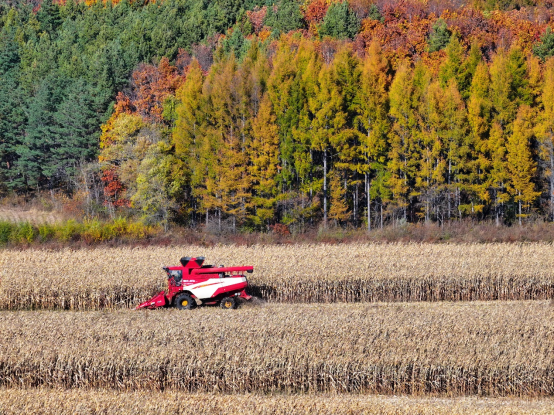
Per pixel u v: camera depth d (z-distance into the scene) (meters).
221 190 66.25
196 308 33.62
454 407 22.02
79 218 72.81
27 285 36.38
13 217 73.69
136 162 67.50
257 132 65.88
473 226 63.41
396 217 69.00
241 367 24.67
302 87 70.25
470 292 38.69
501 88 69.56
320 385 24.80
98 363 24.81
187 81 77.56
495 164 65.69
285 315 30.36
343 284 38.06
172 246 54.59
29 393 22.88
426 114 66.38
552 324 28.61
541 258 42.66
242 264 41.38
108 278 37.62
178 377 24.58
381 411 21.48
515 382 24.50
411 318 29.66
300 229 63.69
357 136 70.06
